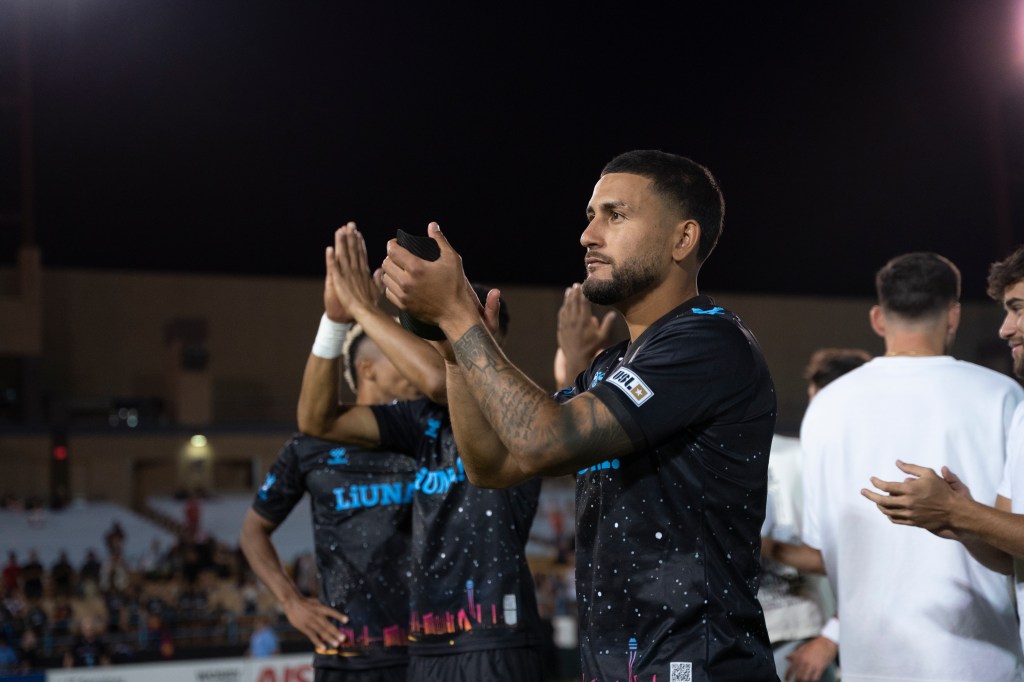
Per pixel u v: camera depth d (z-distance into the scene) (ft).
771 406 5.94
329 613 10.84
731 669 5.57
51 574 68.90
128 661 42.75
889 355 9.31
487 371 5.53
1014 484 7.61
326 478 11.09
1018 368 7.57
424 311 5.74
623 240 6.02
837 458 9.16
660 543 5.69
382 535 10.90
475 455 6.10
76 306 101.04
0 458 94.53
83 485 97.55
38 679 22.89
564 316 9.52
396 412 10.04
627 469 5.81
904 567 8.61
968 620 8.34
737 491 5.72
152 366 103.24
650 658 5.63
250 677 23.49
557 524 84.28
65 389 99.91
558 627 40.75
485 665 9.10
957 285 9.27
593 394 5.51
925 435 8.79
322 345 9.71
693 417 5.57
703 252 6.25
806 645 10.96
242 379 105.60
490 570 9.29
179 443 100.94
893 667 8.54
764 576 11.68
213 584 72.38
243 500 101.65
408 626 10.80
